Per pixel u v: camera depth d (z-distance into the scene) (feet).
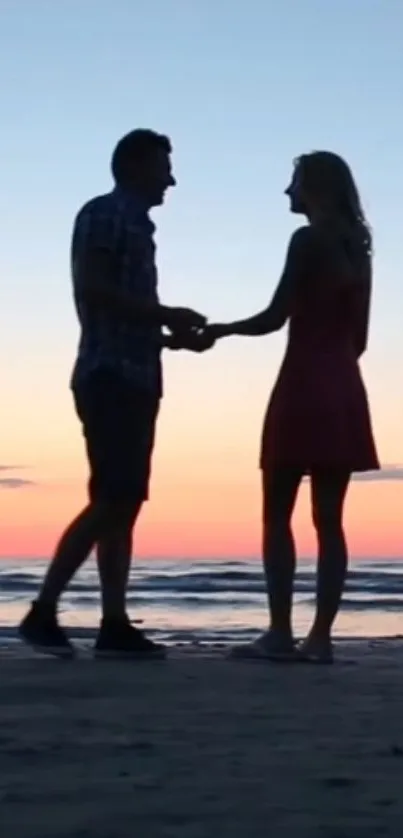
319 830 6.79
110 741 9.55
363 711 11.19
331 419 16.11
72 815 7.13
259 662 16.01
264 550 16.61
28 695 12.12
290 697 12.12
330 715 10.94
